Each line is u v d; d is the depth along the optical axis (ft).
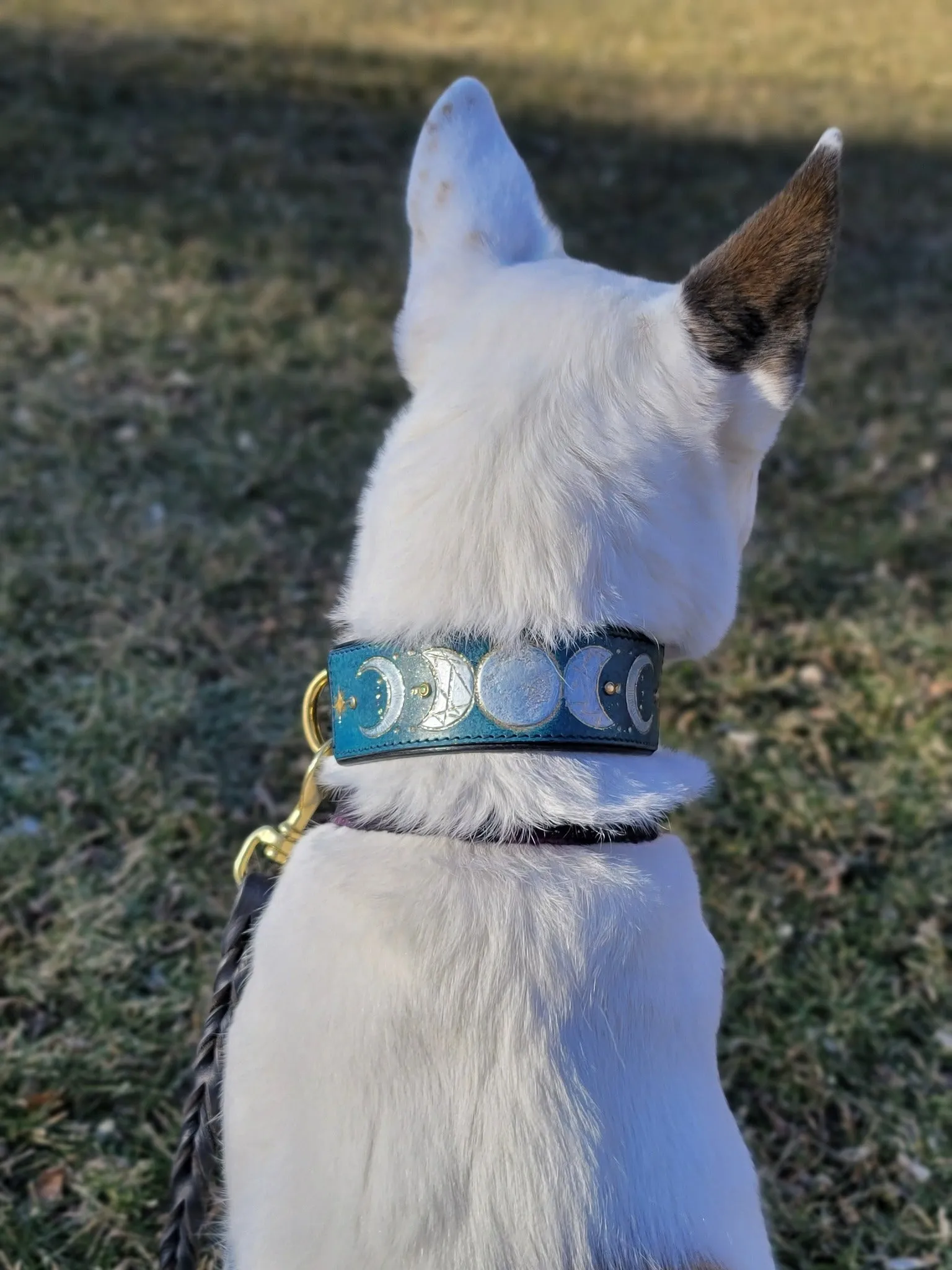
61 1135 3.80
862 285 11.02
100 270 9.22
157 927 4.33
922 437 8.33
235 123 13.26
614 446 2.60
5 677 5.31
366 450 7.34
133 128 12.52
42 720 5.15
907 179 14.16
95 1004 4.07
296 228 10.62
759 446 2.68
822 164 2.49
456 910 2.46
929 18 23.44
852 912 4.72
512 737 2.47
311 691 2.95
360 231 10.77
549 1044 2.40
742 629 6.19
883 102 17.49
